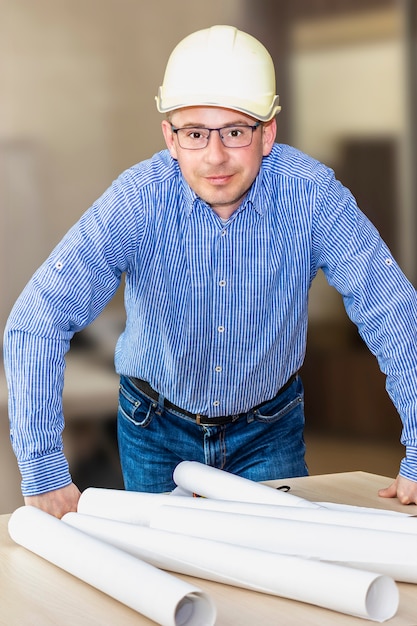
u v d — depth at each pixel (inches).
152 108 98.7
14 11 92.9
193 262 59.3
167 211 58.1
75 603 38.9
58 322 54.2
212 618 36.2
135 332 63.7
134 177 58.1
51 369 53.6
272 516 44.6
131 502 48.3
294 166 60.1
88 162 97.0
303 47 103.7
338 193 59.4
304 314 63.7
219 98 51.3
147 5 97.1
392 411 109.6
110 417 98.6
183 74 52.8
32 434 52.4
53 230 96.5
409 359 57.7
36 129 94.9
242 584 39.5
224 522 42.8
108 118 97.3
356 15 104.9
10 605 38.6
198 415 64.4
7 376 54.2
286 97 103.7
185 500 47.4
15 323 53.8
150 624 36.9
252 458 66.2
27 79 94.1
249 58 53.2
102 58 96.1
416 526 42.1
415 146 108.7
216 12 99.9
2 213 94.7
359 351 108.3
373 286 58.5
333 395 108.0
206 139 52.2
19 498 95.3
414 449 54.9
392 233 108.9
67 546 41.4
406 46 107.0
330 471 108.6
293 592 37.8
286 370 64.9
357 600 35.7
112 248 56.7
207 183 53.2
